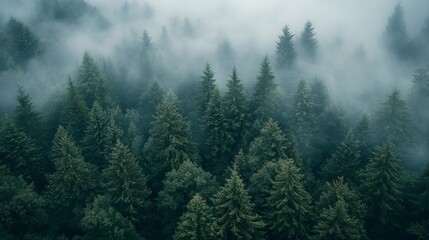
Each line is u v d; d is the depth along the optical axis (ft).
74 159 141.90
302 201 123.34
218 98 183.73
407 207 143.13
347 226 113.09
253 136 186.70
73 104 191.83
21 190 131.03
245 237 115.24
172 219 145.18
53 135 207.92
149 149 175.83
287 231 124.67
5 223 122.01
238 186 113.19
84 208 136.67
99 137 180.34
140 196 142.92
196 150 175.01
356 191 142.82
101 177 155.12
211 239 110.42
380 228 139.54
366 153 181.06
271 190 128.67
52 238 135.95
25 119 187.01
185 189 140.56
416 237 137.80
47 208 146.72
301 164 166.30
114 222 126.00
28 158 168.45
